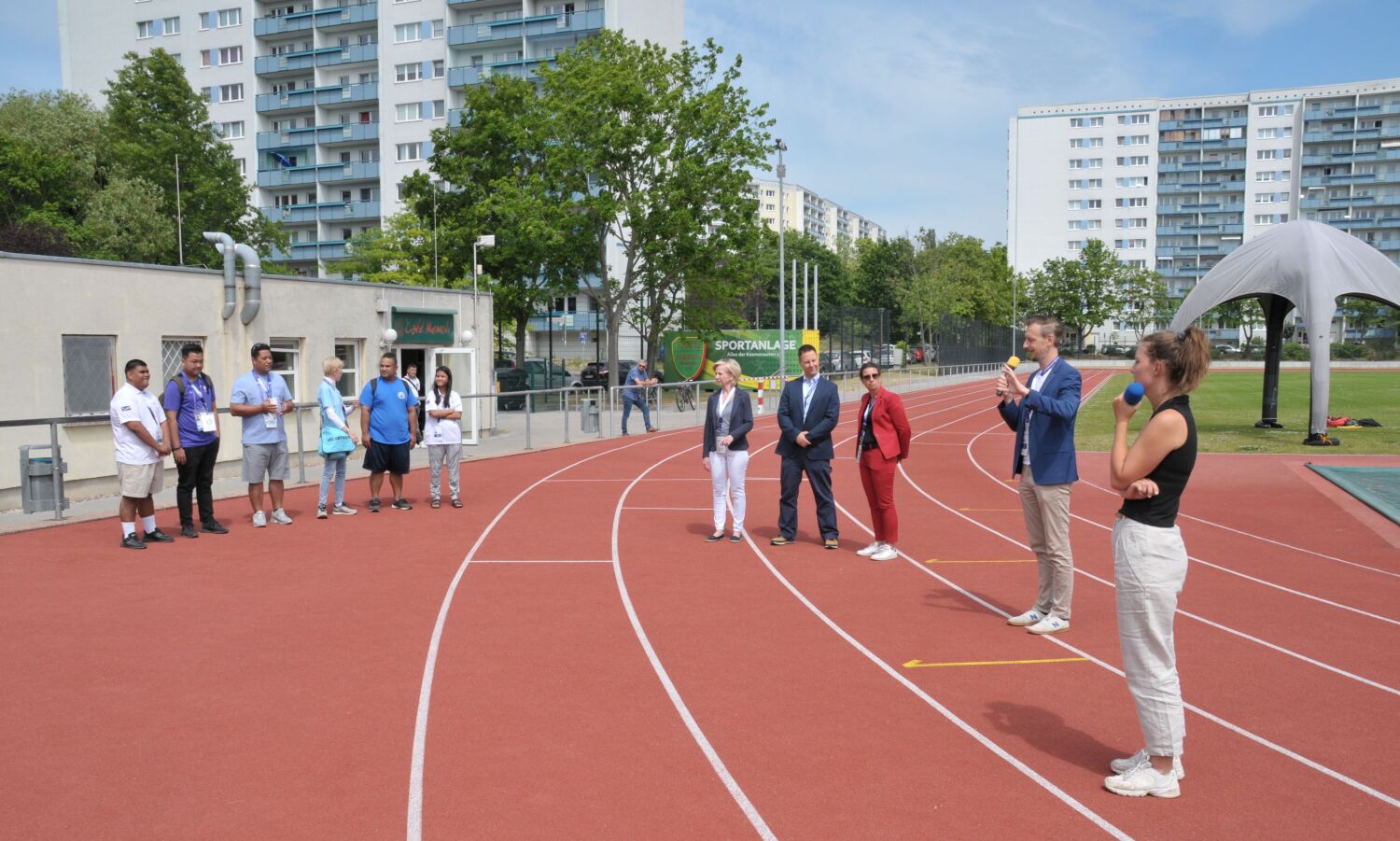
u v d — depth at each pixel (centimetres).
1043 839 399
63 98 4806
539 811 421
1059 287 9762
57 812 420
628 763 474
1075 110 11225
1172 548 438
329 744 495
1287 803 435
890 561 966
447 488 1505
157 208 4472
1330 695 577
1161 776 442
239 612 752
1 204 4044
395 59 6425
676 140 3644
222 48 6869
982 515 1264
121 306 1488
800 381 1035
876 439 954
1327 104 10606
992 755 488
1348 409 3162
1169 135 11012
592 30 5925
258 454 1131
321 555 977
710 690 581
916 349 7700
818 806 428
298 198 6950
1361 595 833
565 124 3525
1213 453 1962
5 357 1322
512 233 3819
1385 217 10444
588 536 1096
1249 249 2323
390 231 4678
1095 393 4656
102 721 527
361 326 2048
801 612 764
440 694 571
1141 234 11138
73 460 1416
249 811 420
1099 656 653
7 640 675
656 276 3806
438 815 417
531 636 693
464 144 4284
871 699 568
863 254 10081
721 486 1067
